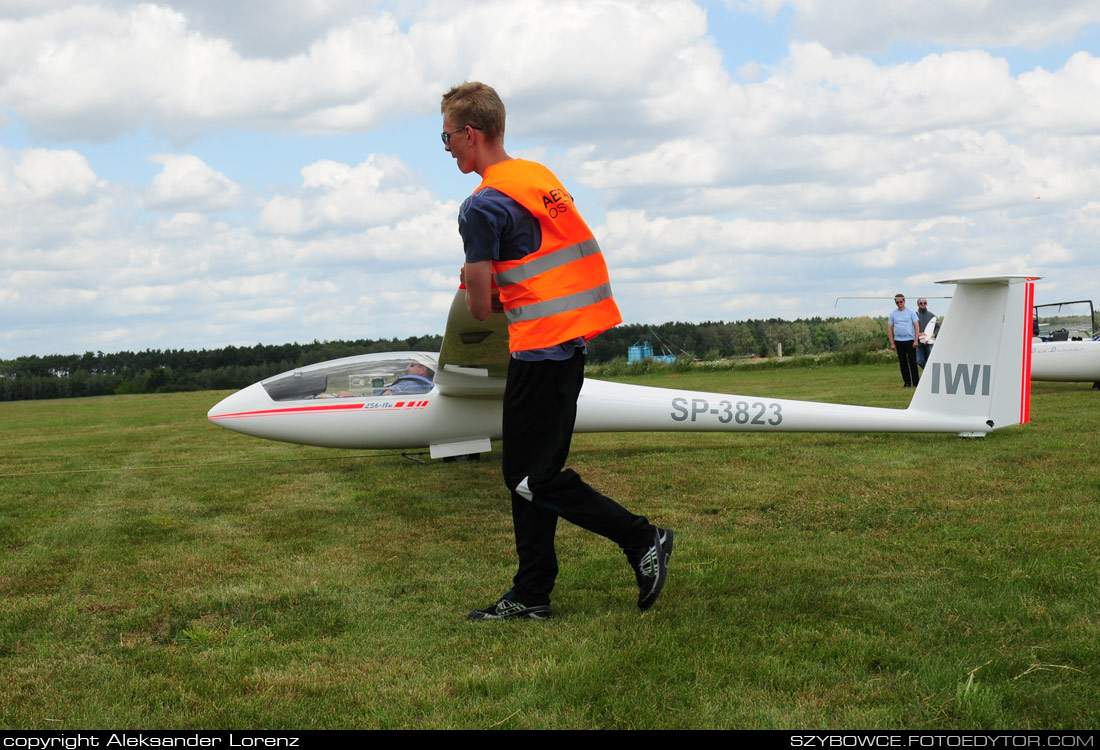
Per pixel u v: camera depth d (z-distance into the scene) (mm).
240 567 3643
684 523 4156
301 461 7109
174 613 3039
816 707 2037
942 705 2010
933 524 3861
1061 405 8297
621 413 6449
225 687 2299
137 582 3447
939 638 2447
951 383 6258
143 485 6035
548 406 2654
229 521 4664
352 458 7156
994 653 2309
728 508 4434
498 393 6371
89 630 2885
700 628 2588
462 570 3486
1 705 2254
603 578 3189
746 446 6605
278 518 4695
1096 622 2504
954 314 6238
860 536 3725
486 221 2539
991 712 1955
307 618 2912
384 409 6590
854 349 21938
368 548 3928
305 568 3588
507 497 5109
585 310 2652
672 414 6477
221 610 3064
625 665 2311
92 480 6352
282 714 2123
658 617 2703
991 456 5496
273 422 6652
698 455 6246
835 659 2322
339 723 2059
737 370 22016
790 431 6480
